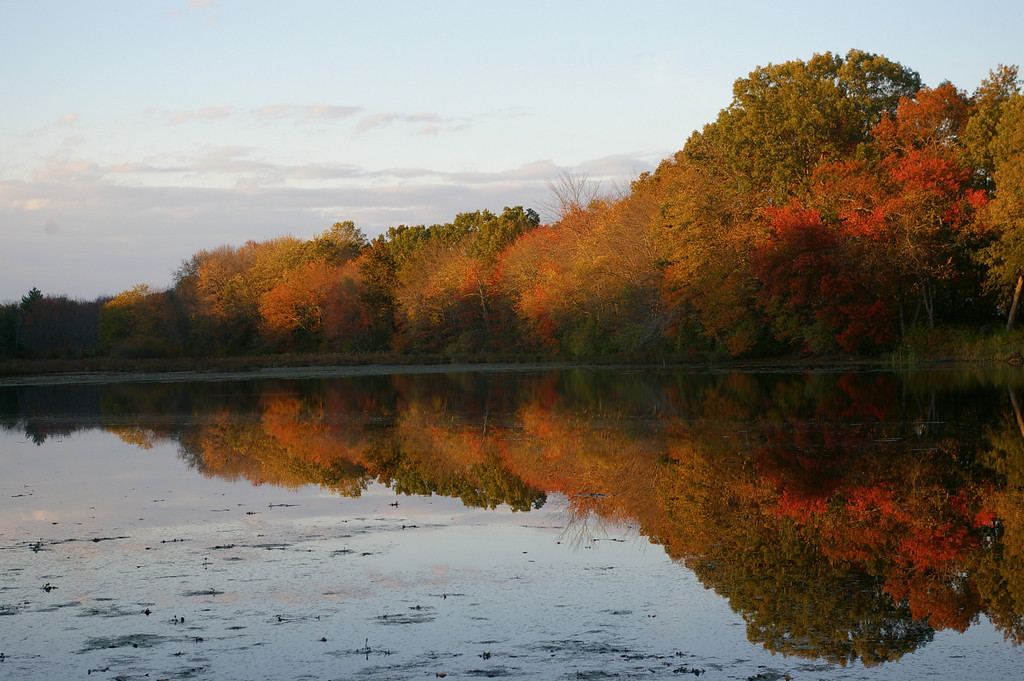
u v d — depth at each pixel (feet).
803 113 176.35
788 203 168.35
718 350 180.04
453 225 369.30
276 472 60.80
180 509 48.83
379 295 317.42
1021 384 103.86
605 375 158.40
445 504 49.26
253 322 333.01
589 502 48.75
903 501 46.85
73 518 46.75
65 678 25.04
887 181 154.40
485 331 276.62
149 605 31.58
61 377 205.87
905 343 151.43
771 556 37.24
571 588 33.14
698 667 25.41
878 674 24.93
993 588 32.63
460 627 28.94
